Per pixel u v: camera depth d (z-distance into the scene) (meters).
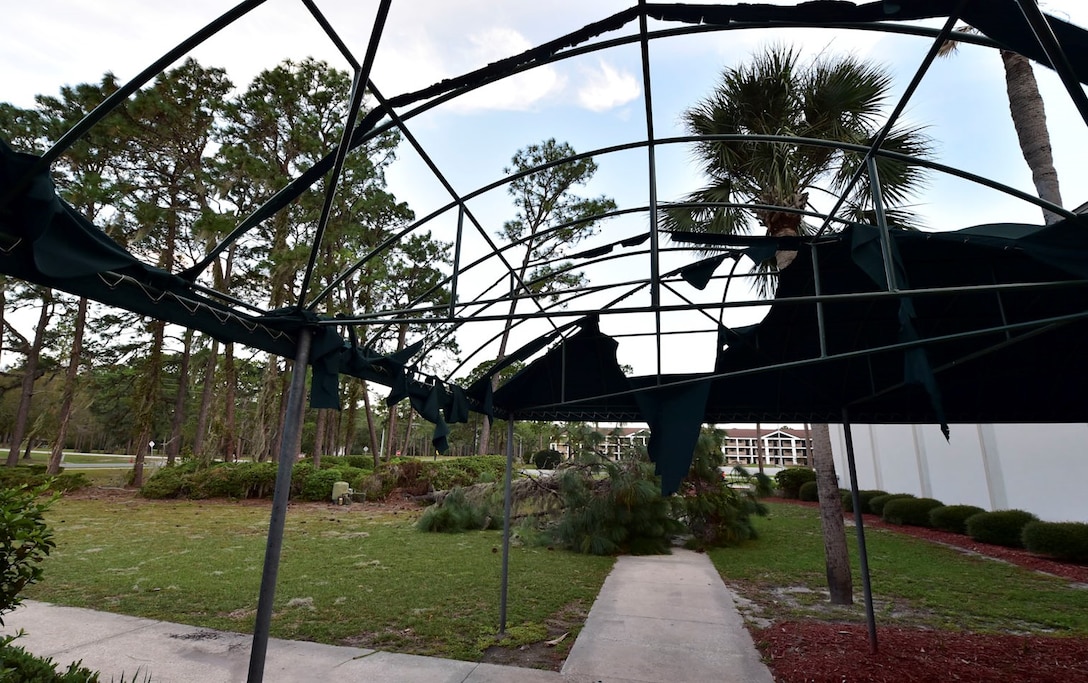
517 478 11.90
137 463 18.27
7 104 15.08
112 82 15.67
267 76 17.27
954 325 4.31
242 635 4.47
